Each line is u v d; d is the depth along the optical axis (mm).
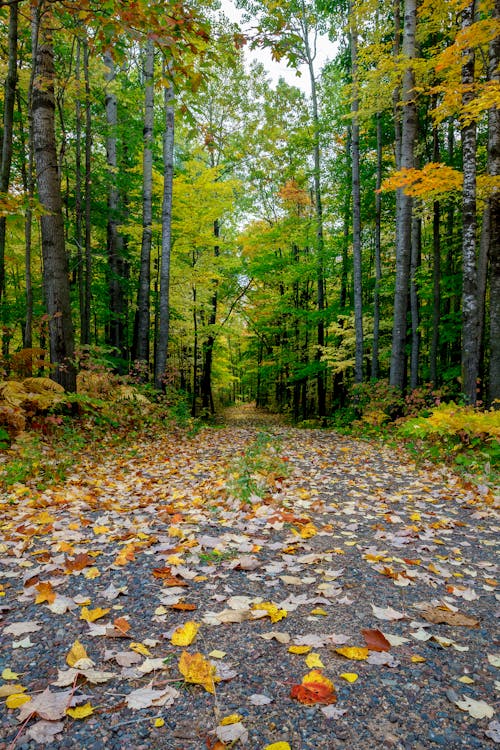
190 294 17984
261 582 2420
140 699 1473
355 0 11898
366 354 17844
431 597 2281
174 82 3465
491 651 1806
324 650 1778
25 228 8586
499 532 3447
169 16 3029
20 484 4578
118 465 6012
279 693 1516
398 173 7918
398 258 11039
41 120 7078
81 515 3734
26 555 2842
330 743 1297
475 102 6789
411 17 10031
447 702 1484
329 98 18672
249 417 24312
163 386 12523
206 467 6082
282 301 19484
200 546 2908
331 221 18797
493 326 8234
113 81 12266
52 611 2096
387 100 11797
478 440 6172
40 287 13195
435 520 3744
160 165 15078
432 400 10344
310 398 25297
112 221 13648
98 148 15234
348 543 3090
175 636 1825
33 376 7770
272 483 4777
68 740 1306
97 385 9109
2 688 1510
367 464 6410
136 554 2824
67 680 1549
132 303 16703
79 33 4578
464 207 7664
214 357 25781
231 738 1296
